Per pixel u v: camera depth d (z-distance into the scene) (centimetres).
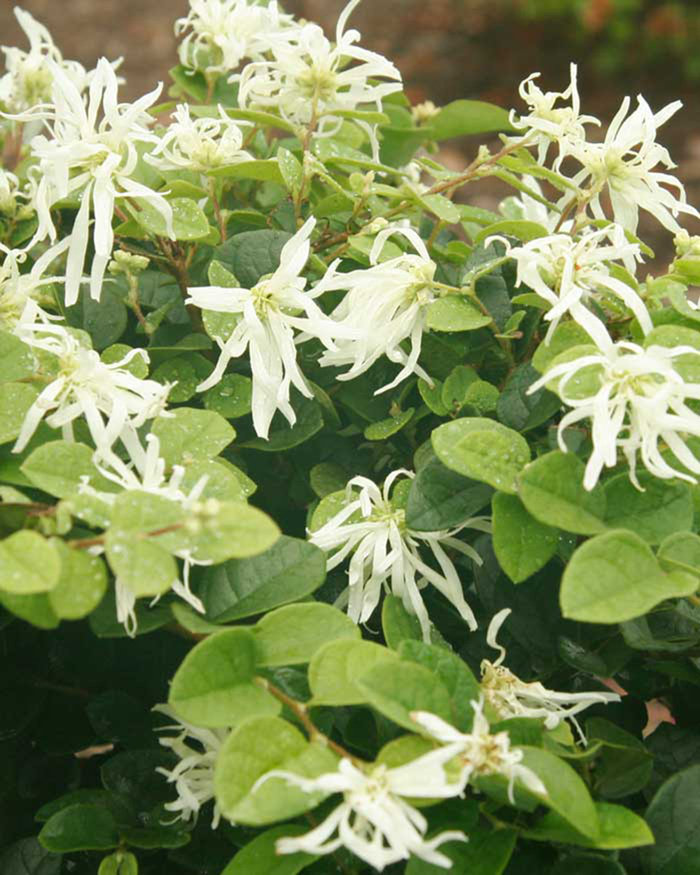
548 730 26
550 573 31
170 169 34
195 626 24
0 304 30
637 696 34
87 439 28
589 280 29
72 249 29
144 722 31
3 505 24
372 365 33
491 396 30
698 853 25
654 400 24
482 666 27
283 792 21
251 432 34
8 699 31
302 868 25
